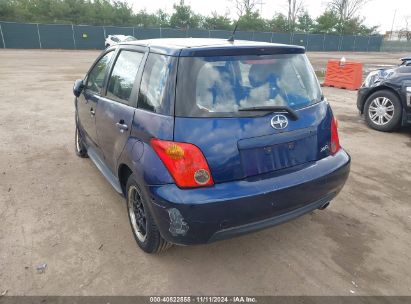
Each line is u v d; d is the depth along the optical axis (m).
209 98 2.59
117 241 3.29
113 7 48.31
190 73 2.59
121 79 3.47
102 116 3.70
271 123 2.69
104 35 38.22
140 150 2.74
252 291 2.71
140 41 3.54
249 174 2.64
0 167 4.96
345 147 6.00
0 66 18.31
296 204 2.78
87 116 4.39
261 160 2.67
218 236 2.57
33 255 3.07
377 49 52.50
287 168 2.82
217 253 3.14
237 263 3.02
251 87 2.73
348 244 3.30
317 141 2.99
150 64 2.97
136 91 3.06
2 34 33.78
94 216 3.72
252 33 45.12
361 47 51.19
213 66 2.65
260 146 2.64
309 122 2.92
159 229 2.69
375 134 6.79
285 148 2.77
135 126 2.88
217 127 2.53
